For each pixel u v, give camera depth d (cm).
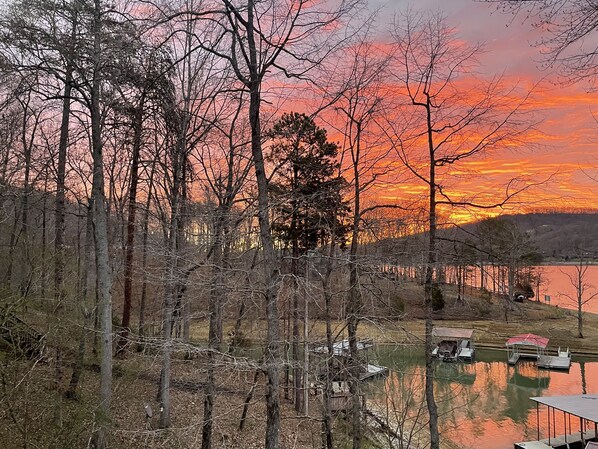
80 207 2048
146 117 1572
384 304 1048
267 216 816
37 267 1125
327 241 1209
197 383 1505
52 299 1052
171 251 1005
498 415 2341
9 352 934
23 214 1720
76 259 1706
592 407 1947
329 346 985
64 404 970
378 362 1334
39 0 1270
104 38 997
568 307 5909
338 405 1209
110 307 1163
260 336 977
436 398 2125
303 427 1575
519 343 3550
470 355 3619
